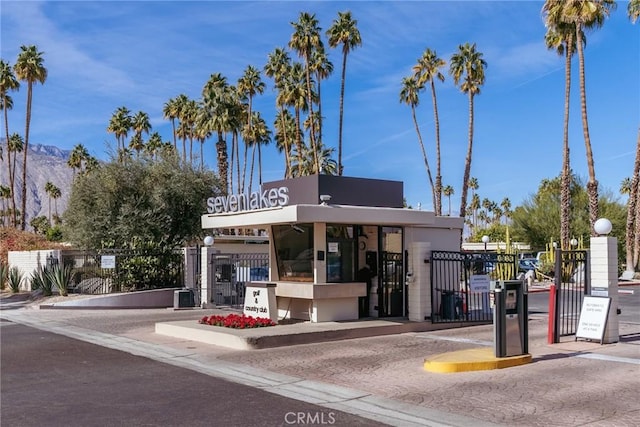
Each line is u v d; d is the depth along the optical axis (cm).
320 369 1079
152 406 814
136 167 3073
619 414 758
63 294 2495
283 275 1686
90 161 8544
